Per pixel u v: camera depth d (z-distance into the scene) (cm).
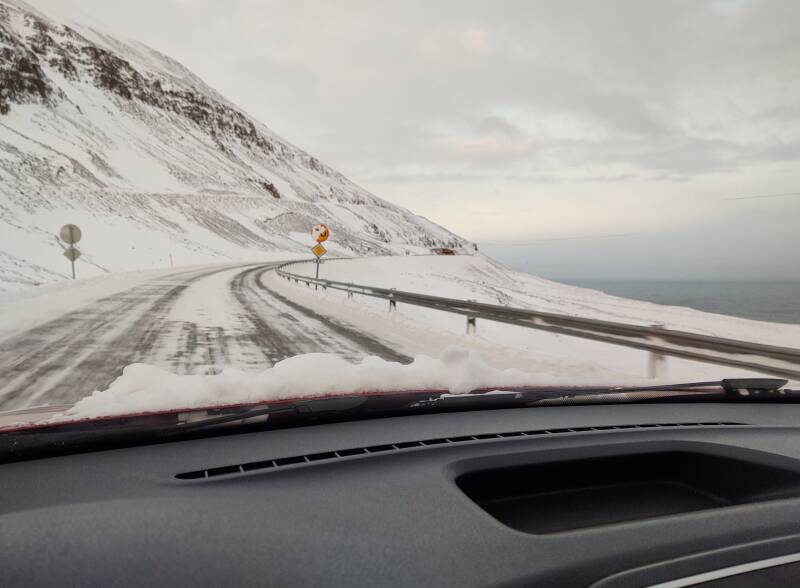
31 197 6116
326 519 111
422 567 93
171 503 116
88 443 150
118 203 8300
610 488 161
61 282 1622
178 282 2102
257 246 9962
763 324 6100
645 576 90
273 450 156
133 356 625
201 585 85
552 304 7825
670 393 233
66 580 84
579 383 268
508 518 141
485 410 213
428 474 138
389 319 1136
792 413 220
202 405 188
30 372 532
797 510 121
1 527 101
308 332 905
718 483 162
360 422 191
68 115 12638
